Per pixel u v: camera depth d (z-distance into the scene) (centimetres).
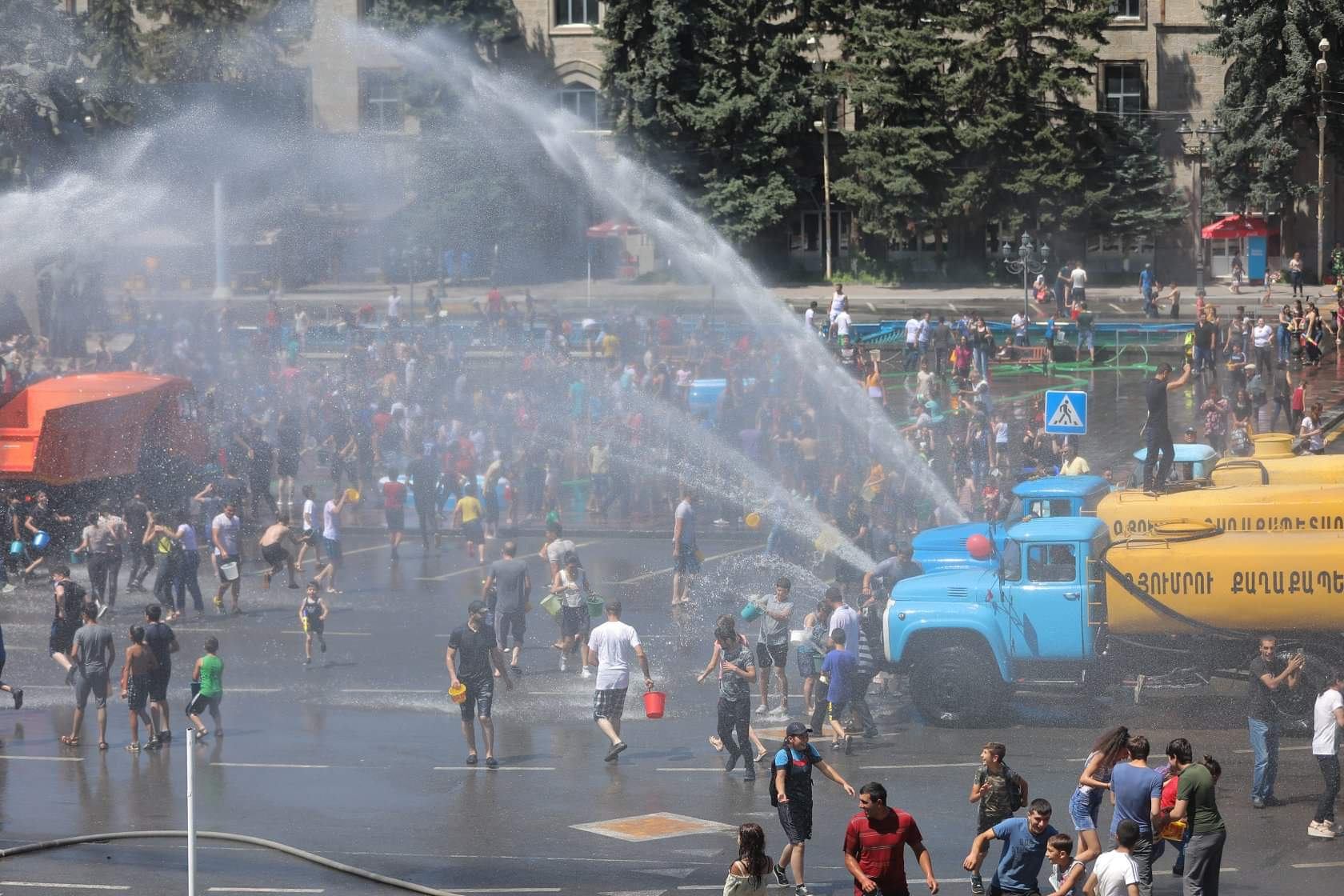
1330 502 4988
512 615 5853
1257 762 4125
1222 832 3362
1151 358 13238
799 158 18275
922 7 17688
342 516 9600
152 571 8206
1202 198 17738
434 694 5644
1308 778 4384
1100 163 17512
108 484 8800
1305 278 17925
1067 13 17100
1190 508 5066
